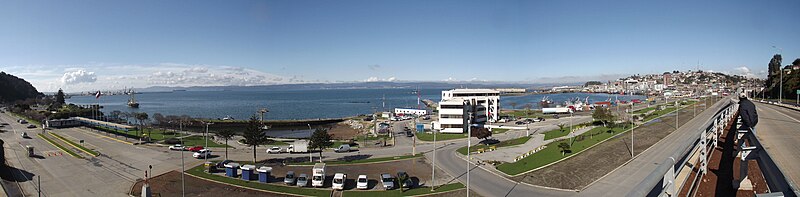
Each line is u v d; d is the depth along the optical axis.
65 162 60.31
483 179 45.75
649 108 148.50
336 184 43.38
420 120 128.50
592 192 38.12
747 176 24.22
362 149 70.69
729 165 30.58
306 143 68.06
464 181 45.31
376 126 111.00
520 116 138.00
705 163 27.16
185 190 43.81
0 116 146.88
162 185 46.19
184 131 109.12
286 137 108.19
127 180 49.41
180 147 70.38
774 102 102.88
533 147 68.94
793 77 122.62
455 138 83.06
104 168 55.84
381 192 42.16
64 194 44.22
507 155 60.84
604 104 180.00
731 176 27.06
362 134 103.88
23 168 56.72
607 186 39.50
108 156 64.56
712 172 28.36
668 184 12.20
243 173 47.97
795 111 61.25
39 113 140.50
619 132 75.12
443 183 45.12
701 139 27.09
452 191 41.59
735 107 87.00
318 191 42.91
